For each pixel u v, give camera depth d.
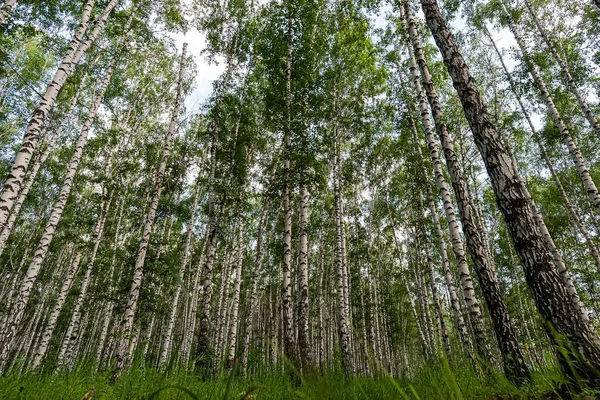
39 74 18.08
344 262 11.68
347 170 16.84
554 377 2.94
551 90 14.17
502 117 15.55
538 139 13.74
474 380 2.84
